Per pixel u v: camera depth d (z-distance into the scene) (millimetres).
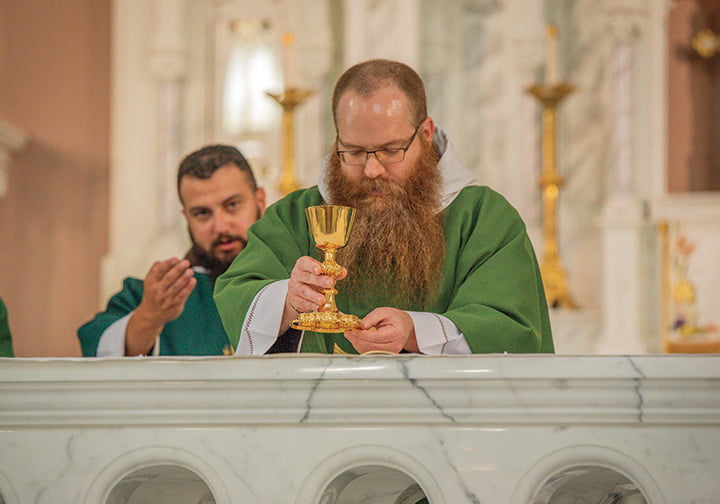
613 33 15078
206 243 7125
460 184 5344
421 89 5133
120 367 3289
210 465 3348
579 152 15859
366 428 3334
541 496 3723
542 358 3254
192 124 15867
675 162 15828
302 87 15523
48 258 14789
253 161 15188
